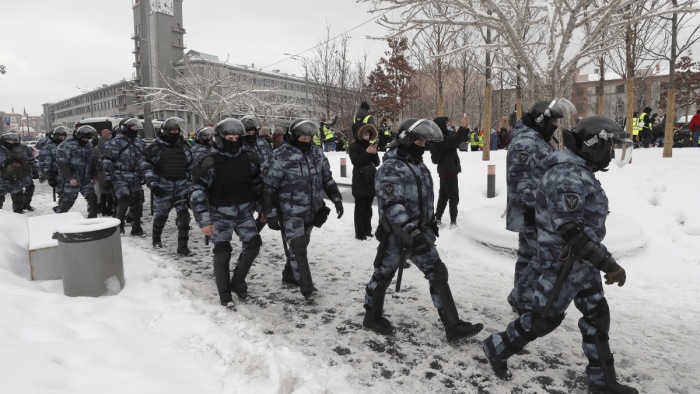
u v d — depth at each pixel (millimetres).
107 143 6996
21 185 9859
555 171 2562
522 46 6160
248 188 4293
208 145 6754
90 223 4508
